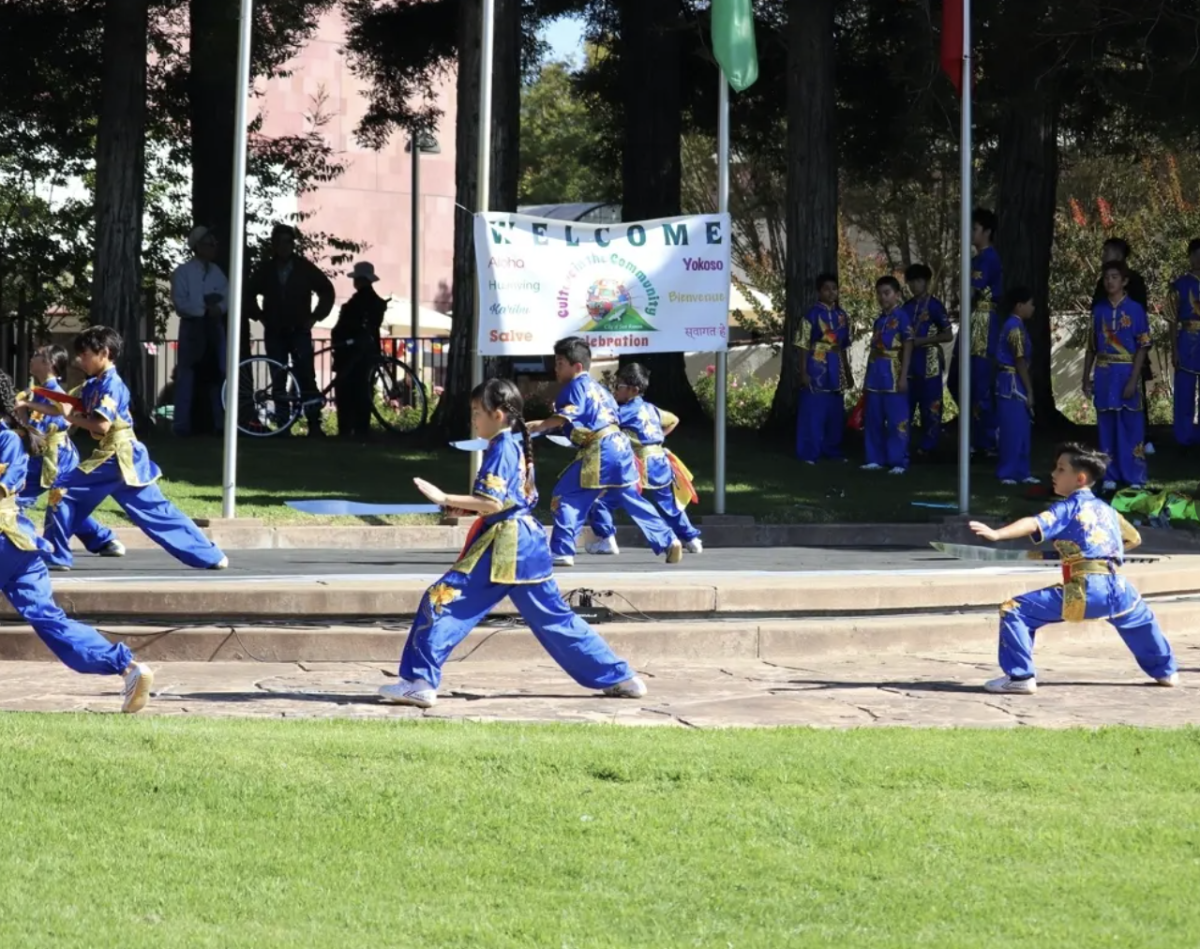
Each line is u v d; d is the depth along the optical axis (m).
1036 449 31.38
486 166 22.41
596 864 9.07
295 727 12.04
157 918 8.29
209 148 37.25
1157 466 28.78
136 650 15.57
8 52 37.62
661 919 8.30
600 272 22.39
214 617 15.98
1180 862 9.19
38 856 9.15
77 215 47.19
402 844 9.41
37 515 21.16
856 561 20.45
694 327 22.73
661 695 13.96
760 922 8.26
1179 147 40.81
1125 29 31.30
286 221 56.16
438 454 28.89
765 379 57.78
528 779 10.59
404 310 58.19
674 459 20.86
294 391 32.66
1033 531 14.27
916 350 30.59
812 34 32.25
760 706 13.48
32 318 47.09
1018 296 27.06
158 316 49.12
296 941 7.95
